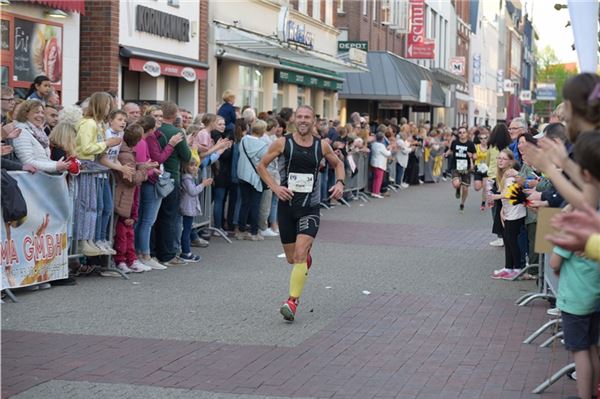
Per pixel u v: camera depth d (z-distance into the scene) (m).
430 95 43.94
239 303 10.09
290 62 29.84
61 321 8.93
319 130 21.55
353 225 18.73
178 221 12.81
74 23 17.66
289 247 9.62
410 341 8.47
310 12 33.16
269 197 16.11
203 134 14.31
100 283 11.01
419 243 16.03
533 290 11.30
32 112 10.16
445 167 37.91
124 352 7.81
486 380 7.18
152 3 20.52
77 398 6.50
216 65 24.34
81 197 10.85
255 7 26.91
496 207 15.45
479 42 80.00
